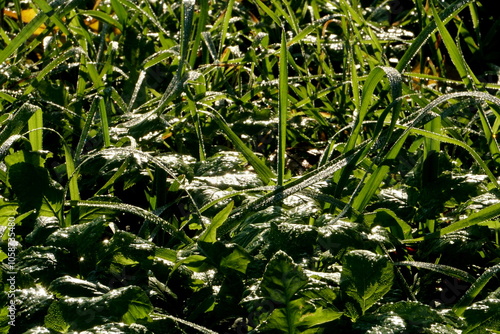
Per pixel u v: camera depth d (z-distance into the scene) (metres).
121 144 1.50
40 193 1.32
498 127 1.56
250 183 1.41
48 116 1.59
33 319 1.14
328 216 1.28
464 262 1.32
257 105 1.79
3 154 1.31
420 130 1.37
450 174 1.39
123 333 1.09
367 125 1.73
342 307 1.15
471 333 1.12
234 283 1.21
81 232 1.25
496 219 1.35
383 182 1.54
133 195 1.53
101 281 1.25
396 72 1.34
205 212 1.36
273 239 1.22
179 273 1.25
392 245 1.26
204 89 1.64
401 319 1.11
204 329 1.14
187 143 1.62
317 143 1.77
